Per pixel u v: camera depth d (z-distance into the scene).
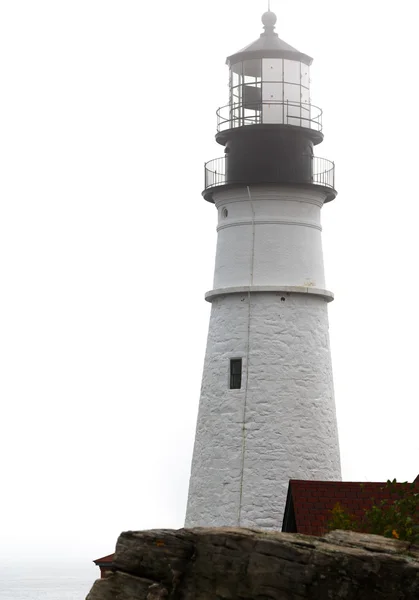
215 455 35.16
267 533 21.19
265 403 34.91
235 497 34.56
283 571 20.27
